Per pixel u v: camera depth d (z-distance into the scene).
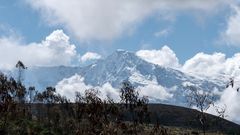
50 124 160.50
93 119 102.62
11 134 129.75
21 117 148.62
